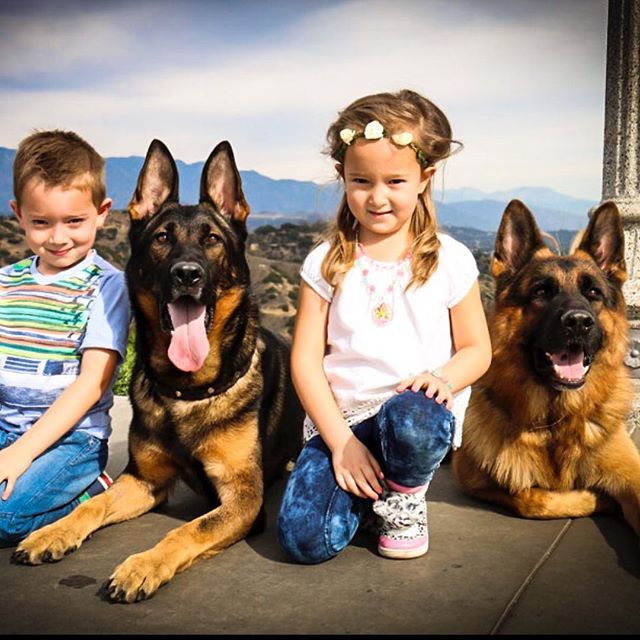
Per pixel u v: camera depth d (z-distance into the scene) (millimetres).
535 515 3613
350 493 3088
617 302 3904
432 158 3201
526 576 2885
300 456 3293
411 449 2832
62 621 2510
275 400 3936
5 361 3525
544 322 3668
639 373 5449
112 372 3523
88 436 3545
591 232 4016
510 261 4090
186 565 2965
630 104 5715
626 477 3549
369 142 3074
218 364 3469
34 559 2998
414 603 2641
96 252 3875
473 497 3982
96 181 3596
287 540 2996
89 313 3557
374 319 3227
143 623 2494
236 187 3758
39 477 3311
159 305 3441
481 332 3338
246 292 3699
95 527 3322
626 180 5746
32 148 3480
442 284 3268
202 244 3521
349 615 2543
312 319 3338
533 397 3703
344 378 3266
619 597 2678
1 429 3566
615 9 5766
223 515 3256
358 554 3152
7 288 3678
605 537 3348
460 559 3076
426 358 3242
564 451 3678
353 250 3316
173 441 3506
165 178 3793
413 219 3328
